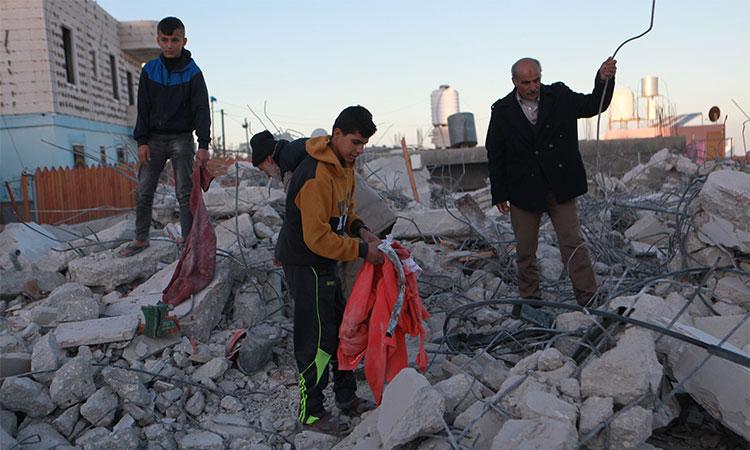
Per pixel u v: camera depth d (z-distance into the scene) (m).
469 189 16.94
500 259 6.11
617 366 3.10
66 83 17.44
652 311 3.68
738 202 4.45
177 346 4.50
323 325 3.67
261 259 5.56
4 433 3.45
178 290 4.91
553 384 3.26
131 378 3.95
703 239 4.72
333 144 3.54
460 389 3.42
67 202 12.21
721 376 3.17
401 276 3.55
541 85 4.65
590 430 2.94
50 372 4.02
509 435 2.87
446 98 21.41
